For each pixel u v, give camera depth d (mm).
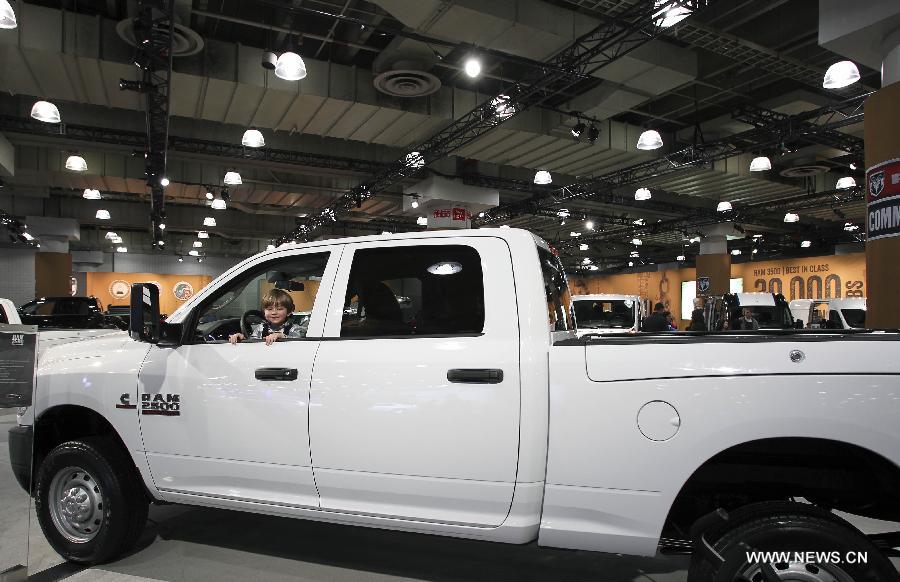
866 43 6898
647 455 2404
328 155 15766
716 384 2336
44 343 8562
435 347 2803
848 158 16266
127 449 3436
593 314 11625
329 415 2902
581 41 8891
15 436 3580
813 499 2686
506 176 18609
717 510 2395
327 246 3254
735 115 13047
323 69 10875
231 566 3496
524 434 2574
